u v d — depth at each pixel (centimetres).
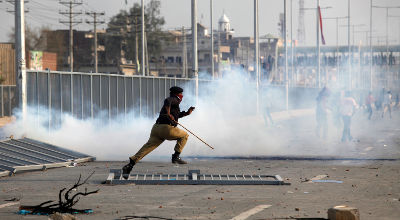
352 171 2283
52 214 1279
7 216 1335
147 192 1720
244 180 1905
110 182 1891
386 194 1688
